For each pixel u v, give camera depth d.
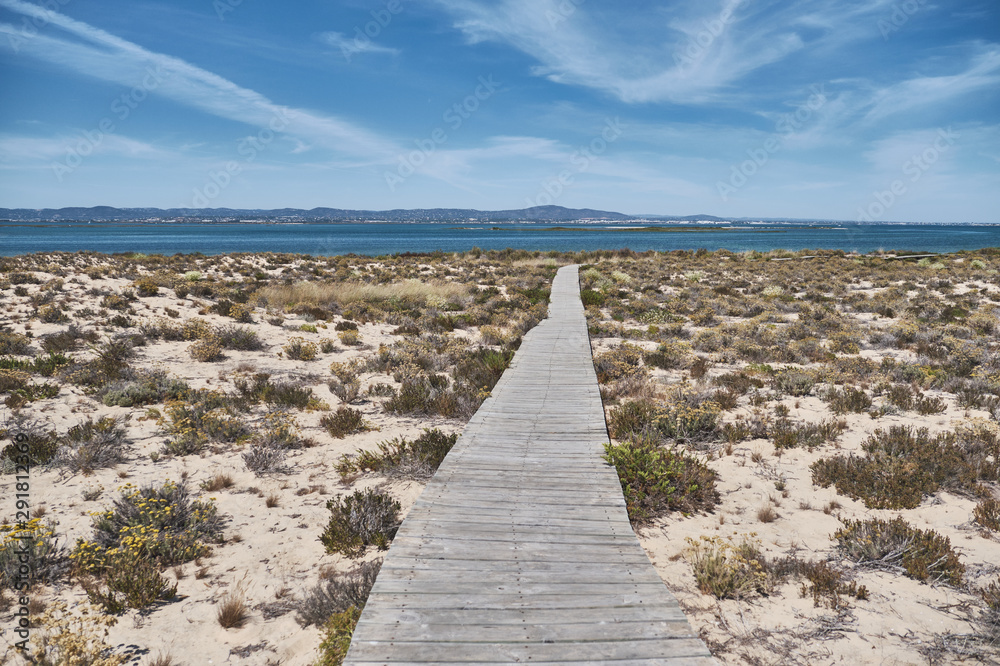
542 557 5.00
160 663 4.14
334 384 11.67
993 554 5.51
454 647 3.85
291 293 24.83
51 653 4.17
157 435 8.89
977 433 8.33
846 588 4.97
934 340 16.58
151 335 15.49
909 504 6.53
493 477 6.81
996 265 38.78
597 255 54.44
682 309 24.19
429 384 11.69
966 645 4.21
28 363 11.74
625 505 6.07
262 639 4.53
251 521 6.47
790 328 18.20
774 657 4.16
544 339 16.70
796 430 9.08
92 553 5.46
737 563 5.13
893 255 50.81
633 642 3.93
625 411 9.47
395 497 7.07
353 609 4.48
